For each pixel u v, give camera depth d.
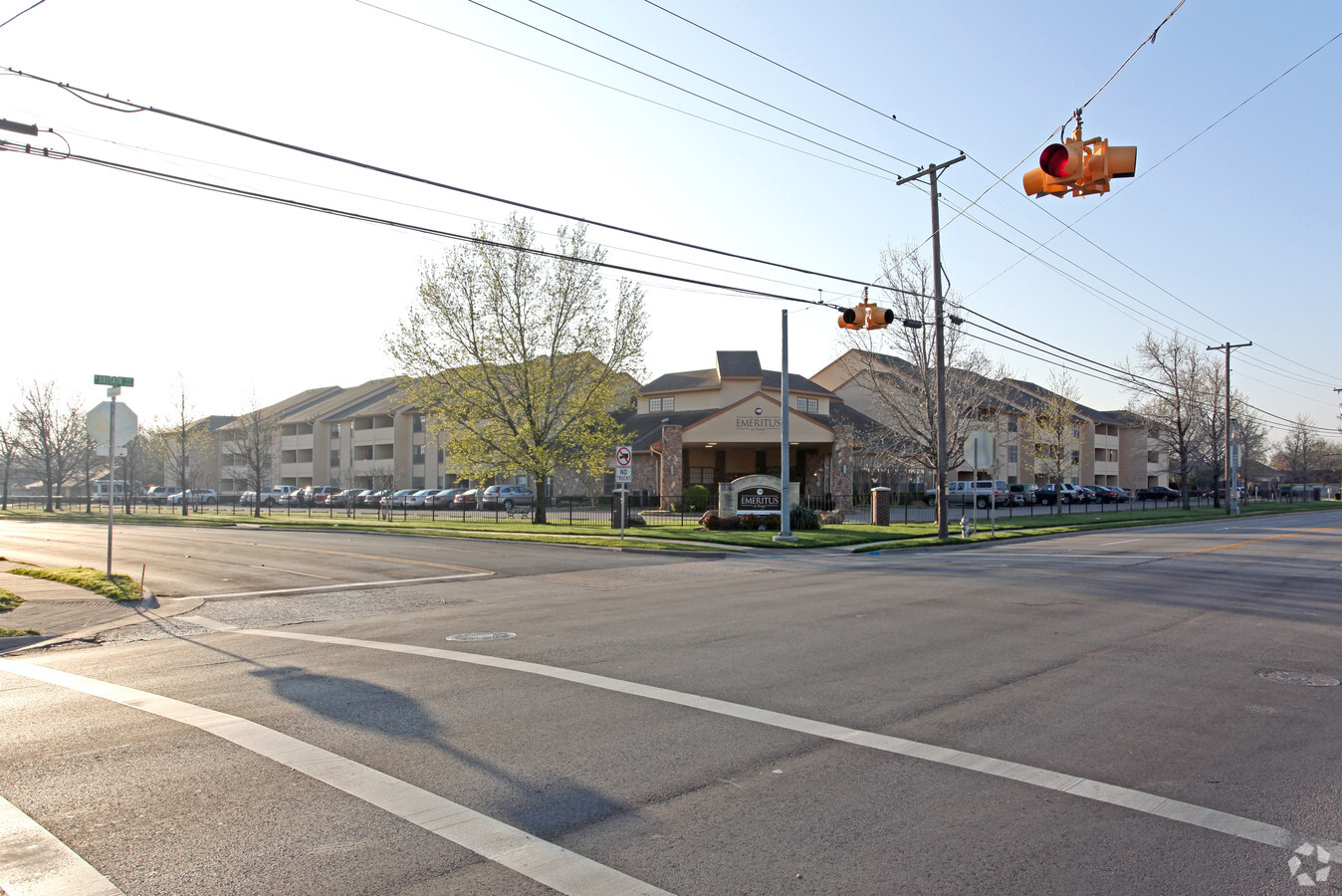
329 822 4.50
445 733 6.05
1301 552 21.59
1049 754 5.60
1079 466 73.44
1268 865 4.00
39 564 19.25
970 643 9.31
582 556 21.86
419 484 67.19
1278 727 6.22
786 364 24.47
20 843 4.27
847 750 5.67
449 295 33.06
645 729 6.13
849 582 15.43
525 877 3.88
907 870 3.94
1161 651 8.91
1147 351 52.88
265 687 7.50
